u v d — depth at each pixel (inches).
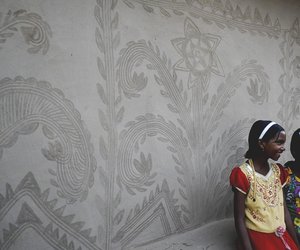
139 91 96.6
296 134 94.7
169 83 103.0
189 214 109.4
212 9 112.7
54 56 81.0
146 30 97.8
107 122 90.1
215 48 113.7
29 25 77.3
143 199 98.1
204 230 110.3
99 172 88.9
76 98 84.5
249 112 124.0
